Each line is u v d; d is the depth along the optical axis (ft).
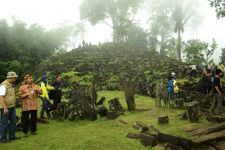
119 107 46.57
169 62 124.06
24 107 34.09
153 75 92.68
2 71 144.87
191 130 33.22
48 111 45.19
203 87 48.44
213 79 42.24
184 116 39.27
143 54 140.46
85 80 94.89
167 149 28.50
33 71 132.57
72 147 29.30
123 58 128.06
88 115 44.55
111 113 43.04
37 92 34.63
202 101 45.70
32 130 34.94
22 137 33.88
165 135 29.99
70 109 44.88
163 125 36.22
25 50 191.52
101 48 151.33
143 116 42.42
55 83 46.85
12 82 32.24
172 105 48.96
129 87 48.62
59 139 32.19
